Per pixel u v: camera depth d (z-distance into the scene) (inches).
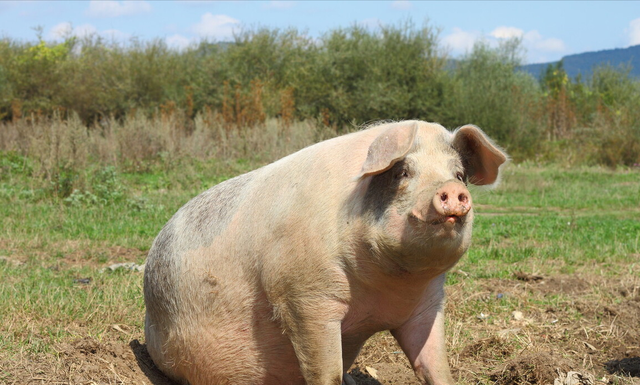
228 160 752.3
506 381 188.5
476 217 519.2
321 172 147.4
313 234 142.6
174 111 1039.0
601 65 1643.7
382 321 150.3
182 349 170.6
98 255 338.3
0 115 1167.6
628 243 399.9
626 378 189.3
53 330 204.4
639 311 252.7
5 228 396.2
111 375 174.9
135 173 702.5
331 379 144.5
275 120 900.6
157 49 1376.7
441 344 153.6
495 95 1141.1
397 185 132.1
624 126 1021.2
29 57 1290.6
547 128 1326.3
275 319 151.9
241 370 163.9
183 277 167.3
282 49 1380.4
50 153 585.9
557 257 364.2
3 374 165.6
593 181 824.3
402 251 129.1
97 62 1403.8
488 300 266.4
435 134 140.6
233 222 161.2
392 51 1220.5
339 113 1221.7
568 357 211.8
